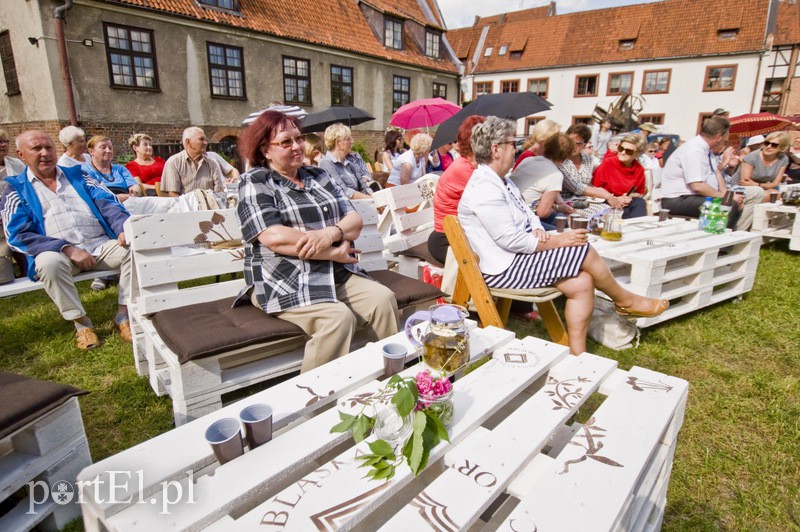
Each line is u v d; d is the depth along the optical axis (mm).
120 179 4668
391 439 1230
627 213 4852
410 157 5816
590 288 2508
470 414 1389
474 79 31219
